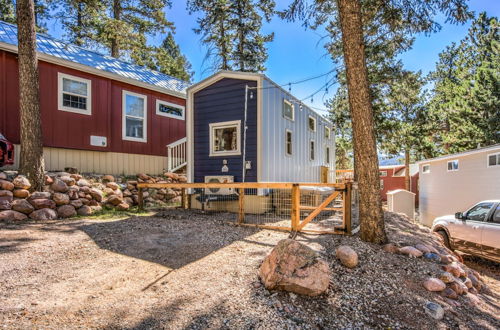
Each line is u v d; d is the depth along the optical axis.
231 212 7.84
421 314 2.86
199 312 2.47
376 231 4.45
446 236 6.71
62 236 4.57
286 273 2.91
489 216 5.77
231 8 16.69
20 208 5.59
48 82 7.97
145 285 2.95
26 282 2.90
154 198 8.90
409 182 18.47
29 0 6.35
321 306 2.73
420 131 17.27
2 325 2.12
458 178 10.36
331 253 3.92
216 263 3.57
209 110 8.43
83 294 2.70
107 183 8.02
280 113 8.68
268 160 7.91
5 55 7.33
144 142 10.42
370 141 4.50
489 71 12.63
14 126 7.39
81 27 16.09
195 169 8.63
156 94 10.94
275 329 2.31
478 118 13.08
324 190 7.88
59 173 7.21
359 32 4.55
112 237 4.61
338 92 14.75
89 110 8.84
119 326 2.22
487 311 3.34
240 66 17.66
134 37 15.95
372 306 2.86
